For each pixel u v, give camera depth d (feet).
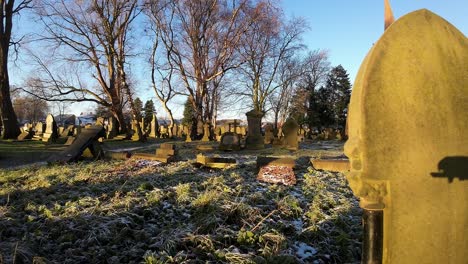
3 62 81.30
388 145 8.62
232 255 12.76
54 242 14.49
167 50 103.91
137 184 24.56
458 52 9.48
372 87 8.55
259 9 99.81
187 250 13.46
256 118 63.00
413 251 8.89
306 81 178.19
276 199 20.18
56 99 90.79
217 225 15.65
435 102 9.03
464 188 9.25
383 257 8.74
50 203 20.02
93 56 91.25
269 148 64.75
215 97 131.64
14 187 25.17
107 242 14.49
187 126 126.31
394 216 8.70
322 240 14.98
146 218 17.40
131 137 95.55
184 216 17.53
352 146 8.60
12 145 66.13
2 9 79.77
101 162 38.65
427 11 9.37
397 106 8.70
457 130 9.23
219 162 34.17
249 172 30.55
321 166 33.37
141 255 13.16
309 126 174.29
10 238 14.55
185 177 27.45
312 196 21.76
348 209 18.67
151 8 96.22
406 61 8.86
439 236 9.06
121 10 89.25
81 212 17.35
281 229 15.69
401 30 8.96
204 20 104.01
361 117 8.48
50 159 39.34
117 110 99.04
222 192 20.76
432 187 8.95
